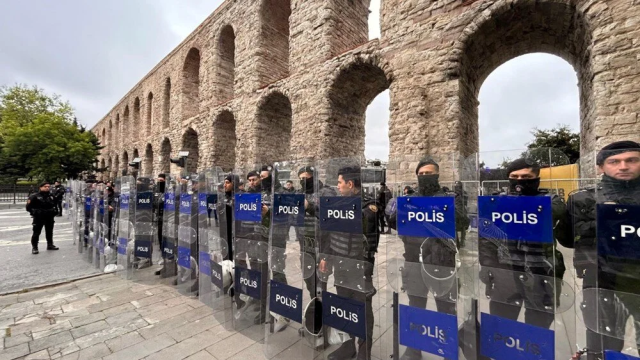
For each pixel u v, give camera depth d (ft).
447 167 7.05
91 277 17.10
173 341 10.23
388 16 26.73
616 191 4.77
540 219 5.63
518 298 5.85
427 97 23.65
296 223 8.98
